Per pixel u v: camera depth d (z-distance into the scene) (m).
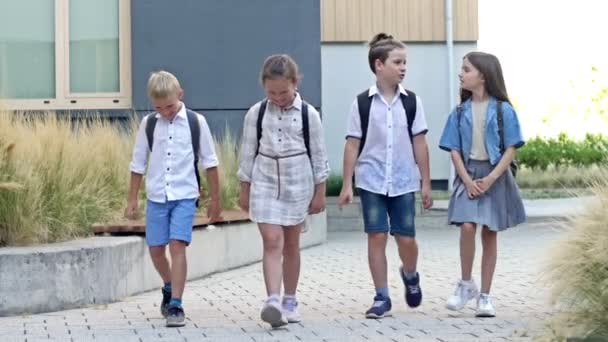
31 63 14.36
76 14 14.38
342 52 21.59
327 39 21.50
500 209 7.89
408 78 21.47
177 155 7.64
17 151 8.78
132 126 12.54
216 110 14.33
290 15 14.38
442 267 11.16
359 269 11.02
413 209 7.96
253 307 8.45
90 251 8.44
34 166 8.88
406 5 21.48
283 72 7.29
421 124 7.96
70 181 9.18
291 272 7.66
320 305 8.52
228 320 7.76
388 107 7.90
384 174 7.86
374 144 7.90
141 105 14.17
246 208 7.68
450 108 21.31
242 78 14.34
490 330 7.22
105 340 6.90
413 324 7.51
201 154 7.76
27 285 8.03
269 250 7.38
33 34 14.37
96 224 9.45
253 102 14.33
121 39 14.36
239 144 14.24
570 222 6.89
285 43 14.38
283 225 7.44
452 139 7.99
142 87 14.20
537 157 25.83
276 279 7.32
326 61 21.56
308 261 11.81
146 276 9.34
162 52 14.24
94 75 14.36
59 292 8.20
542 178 23.78
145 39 14.22
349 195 7.94
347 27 21.56
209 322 7.66
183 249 7.56
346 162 7.95
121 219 9.91
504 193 7.93
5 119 8.97
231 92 14.33
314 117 7.49
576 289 6.64
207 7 14.30
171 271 7.70
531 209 18.00
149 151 7.81
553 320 6.84
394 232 7.97
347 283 9.91
